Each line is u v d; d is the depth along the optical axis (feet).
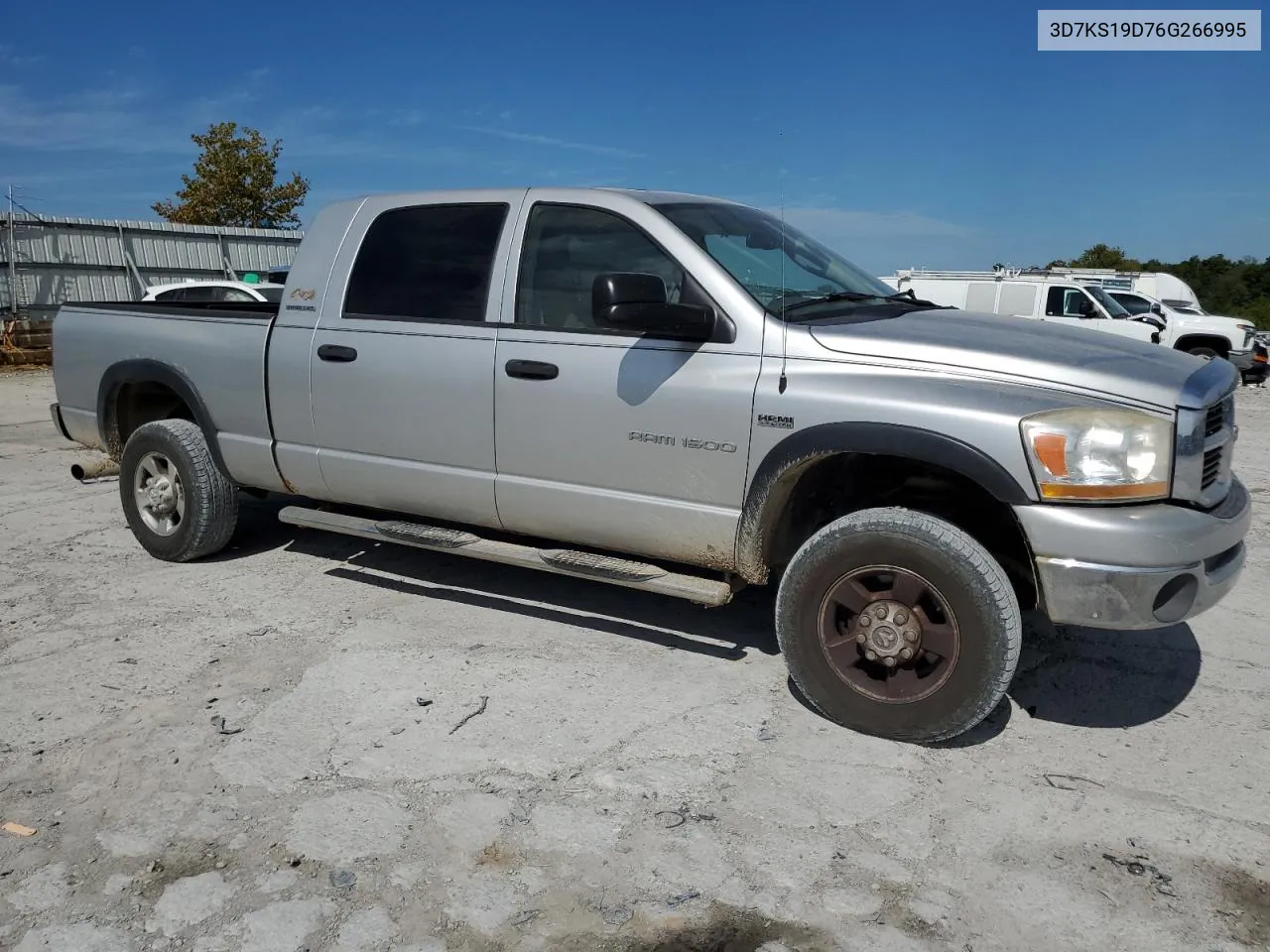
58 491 25.17
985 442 10.83
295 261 16.33
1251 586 17.53
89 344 18.92
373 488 15.69
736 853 9.59
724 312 12.57
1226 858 9.55
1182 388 10.85
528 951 8.29
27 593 16.88
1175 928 8.56
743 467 12.31
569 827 9.98
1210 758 11.46
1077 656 14.37
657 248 13.15
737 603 16.43
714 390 12.39
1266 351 61.82
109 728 12.05
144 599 16.57
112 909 8.80
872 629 11.56
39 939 8.43
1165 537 10.44
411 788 10.69
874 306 13.83
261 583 17.37
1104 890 9.07
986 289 63.77
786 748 11.60
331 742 11.71
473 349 14.24
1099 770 11.18
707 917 8.70
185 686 13.23
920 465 12.59
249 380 16.63
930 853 9.60
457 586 17.17
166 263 78.13
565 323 13.69
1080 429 10.60
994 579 10.88
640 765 11.19
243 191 104.12
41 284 71.41
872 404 11.41
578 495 13.67
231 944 8.37
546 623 15.48
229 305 19.29
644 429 12.92
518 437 13.97
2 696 12.92
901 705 11.50
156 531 18.58
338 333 15.55
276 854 9.57
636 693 13.01
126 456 18.56
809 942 8.39
